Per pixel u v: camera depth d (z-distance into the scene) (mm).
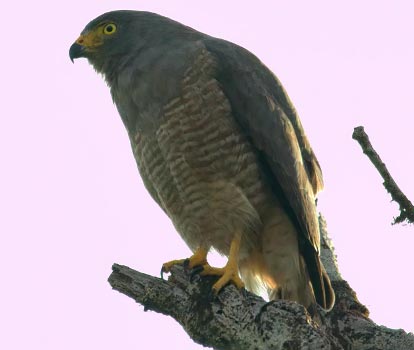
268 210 11688
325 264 11492
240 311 8773
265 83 12172
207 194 11570
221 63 11719
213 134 11414
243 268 12172
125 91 12164
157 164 11867
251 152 11594
